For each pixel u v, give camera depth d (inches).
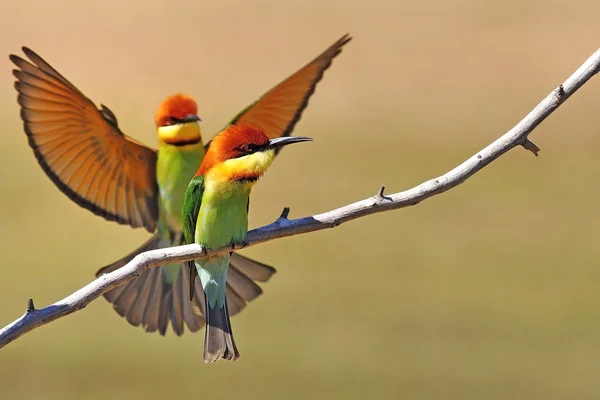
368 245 551.2
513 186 624.7
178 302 267.3
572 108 716.7
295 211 573.9
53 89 258.7
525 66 746.2
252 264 258.5
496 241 552.1
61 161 270.1
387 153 647.8
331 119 696.4
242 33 774.5
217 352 237.3
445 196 612.7
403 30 794.8
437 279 509.4
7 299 483.2
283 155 645.9
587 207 593.3
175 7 804.6
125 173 281.0
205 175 236.5
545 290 495.2
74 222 561.0
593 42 763.4
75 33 746.2
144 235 544.1
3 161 633.0
